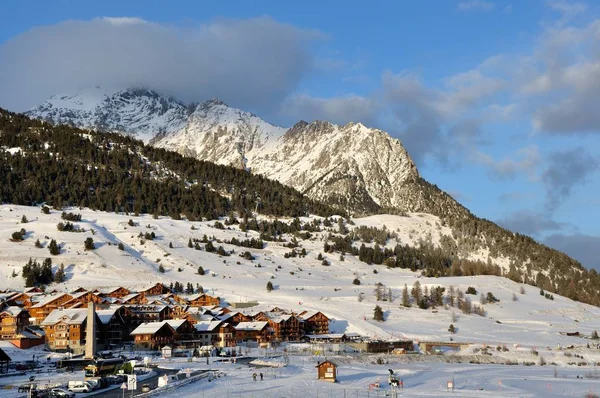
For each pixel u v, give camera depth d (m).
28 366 145.88
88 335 170.25
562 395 133.62
